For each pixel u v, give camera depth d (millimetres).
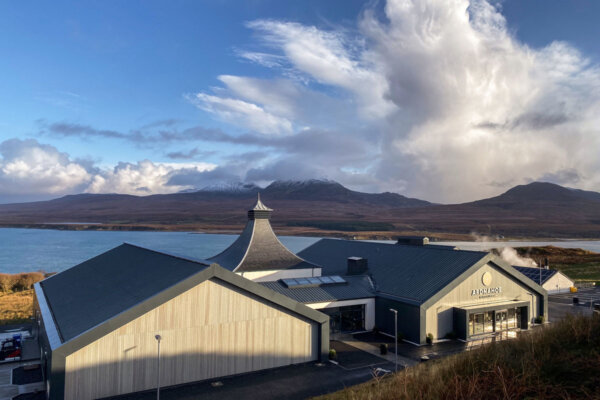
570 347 15641
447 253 46844
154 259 39250
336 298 42469
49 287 43375
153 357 27422
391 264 50031
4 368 33281
